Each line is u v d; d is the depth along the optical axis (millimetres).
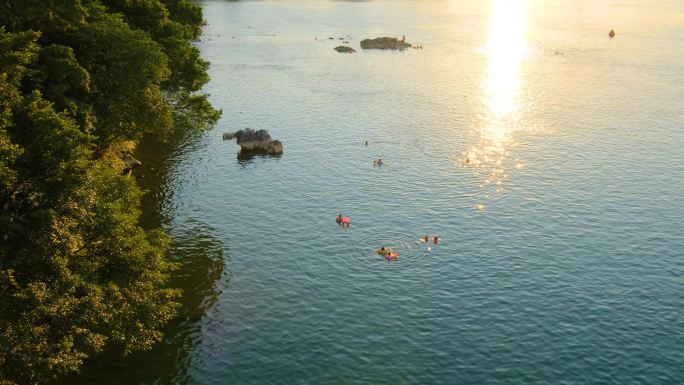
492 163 102625
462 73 183375
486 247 72000
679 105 143500
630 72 184000
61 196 39250
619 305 60188
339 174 96688
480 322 57125
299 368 50250
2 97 39531
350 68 188625
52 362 36438
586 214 82000
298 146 110875
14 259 36812
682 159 105562
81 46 65125
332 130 121250
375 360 51469
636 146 112625
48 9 59531
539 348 53344
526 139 116500
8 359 35812
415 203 85250
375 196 87812
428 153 107562
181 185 90125
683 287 63781
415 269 66750
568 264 68188
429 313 58469
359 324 56562
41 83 58125
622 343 54219
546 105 143375
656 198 88062
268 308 58844
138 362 50000
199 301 59594
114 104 67250
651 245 73188
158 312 44906
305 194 88188
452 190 90250
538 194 89000
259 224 77812
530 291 62500
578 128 124312
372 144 112500
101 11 74812
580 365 51156
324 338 54344
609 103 145125
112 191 45344
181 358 50844
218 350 52156
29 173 39219
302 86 161000
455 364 51094
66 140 40156
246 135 108438
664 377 49844
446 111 137250
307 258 69125
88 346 39875
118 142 79375
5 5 57531
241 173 96312
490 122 128375
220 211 81500
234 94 150250
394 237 74500
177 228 75812
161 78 74438
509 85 166125
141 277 44500
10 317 35531
